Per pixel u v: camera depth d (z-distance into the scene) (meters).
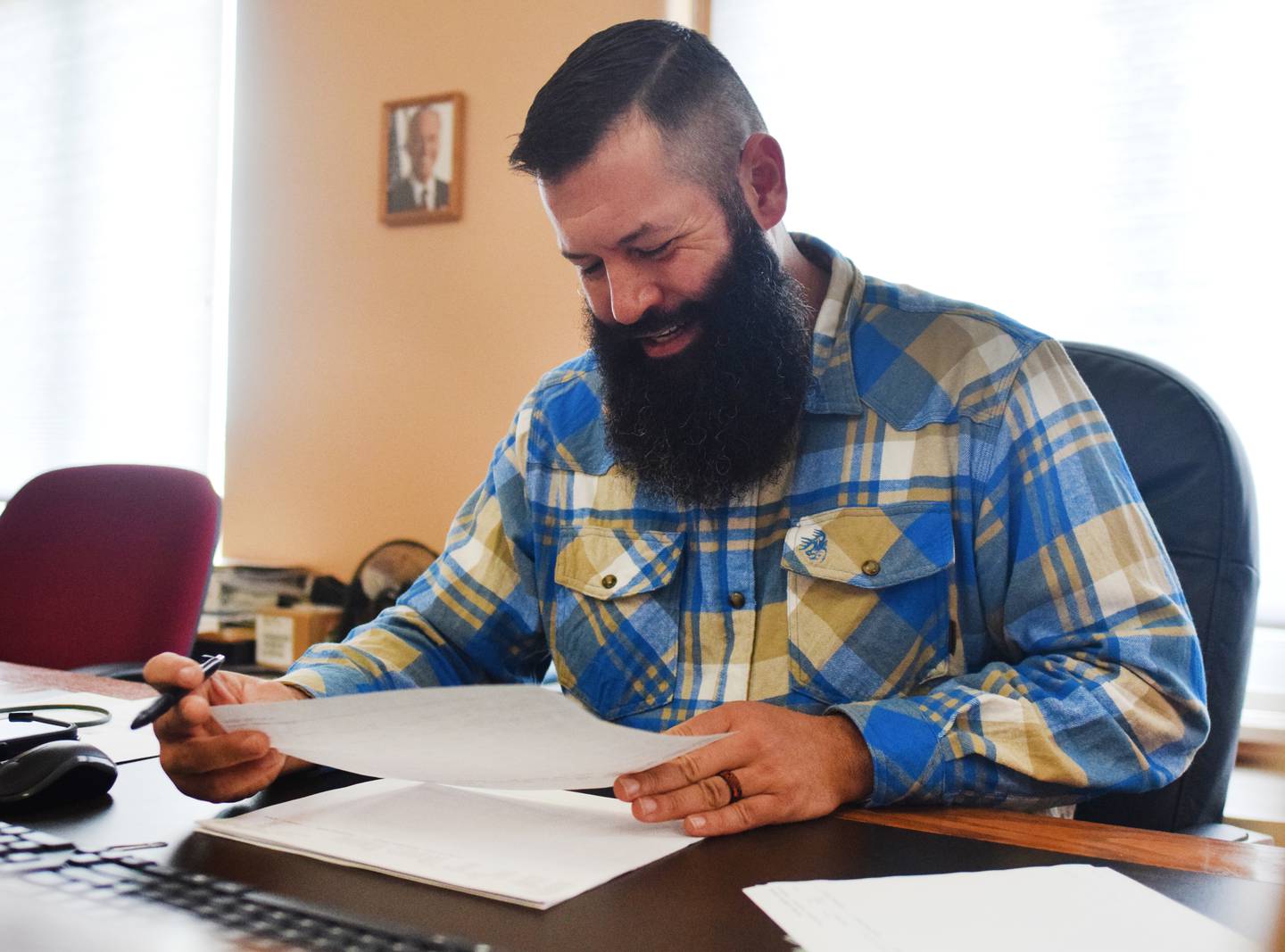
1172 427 1.12
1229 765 1.06
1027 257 2.30
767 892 0.59
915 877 0.62
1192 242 2.17
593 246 1.00
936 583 1.04
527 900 0.58
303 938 0.51
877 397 1.09
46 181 3.66
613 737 0.66
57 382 3.61
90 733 1.04
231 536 3.11
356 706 0.65
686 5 2.63
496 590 1.22
